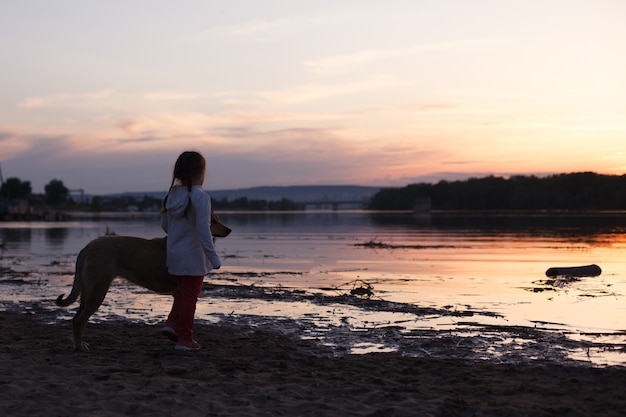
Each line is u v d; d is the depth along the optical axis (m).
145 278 6.60
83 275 6.52
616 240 29.31
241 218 91.06
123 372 5.63
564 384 5.39
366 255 21.22
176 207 6.34
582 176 129.00
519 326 8.44
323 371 5.84
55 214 92.88
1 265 18.08
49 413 4.44
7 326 8.23
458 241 29.20
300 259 19.66
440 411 4.54
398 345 7.29
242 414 4.46
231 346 6.97
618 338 7.64
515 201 135.88
